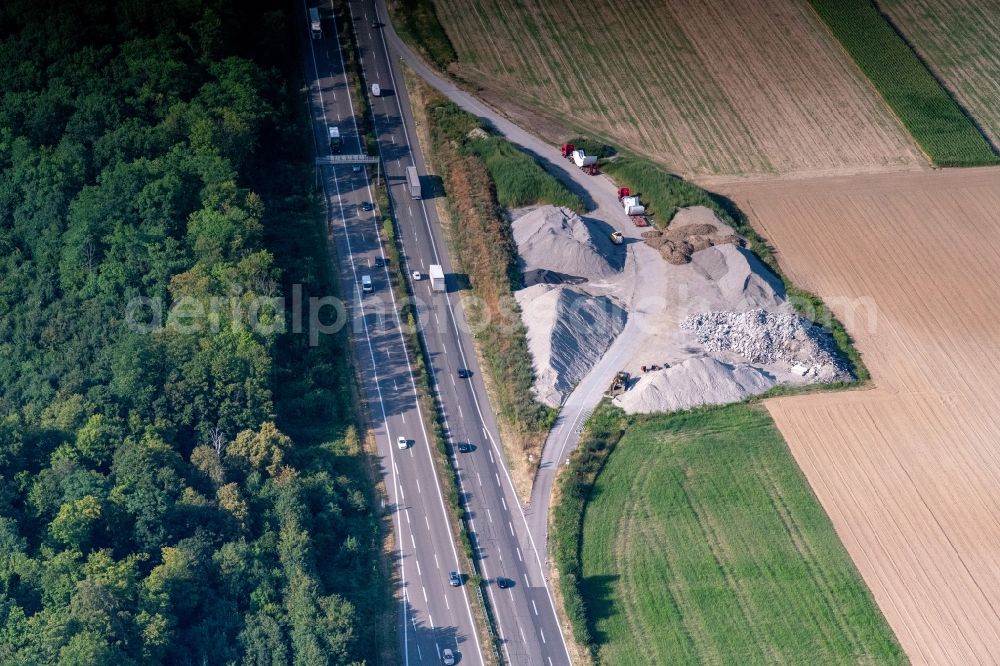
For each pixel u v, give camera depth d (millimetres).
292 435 189250
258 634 159750
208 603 163250
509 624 167750
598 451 188750
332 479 182750
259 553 169375
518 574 173625
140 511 168875
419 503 182625
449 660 162500
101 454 177625
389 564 174625
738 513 180625
